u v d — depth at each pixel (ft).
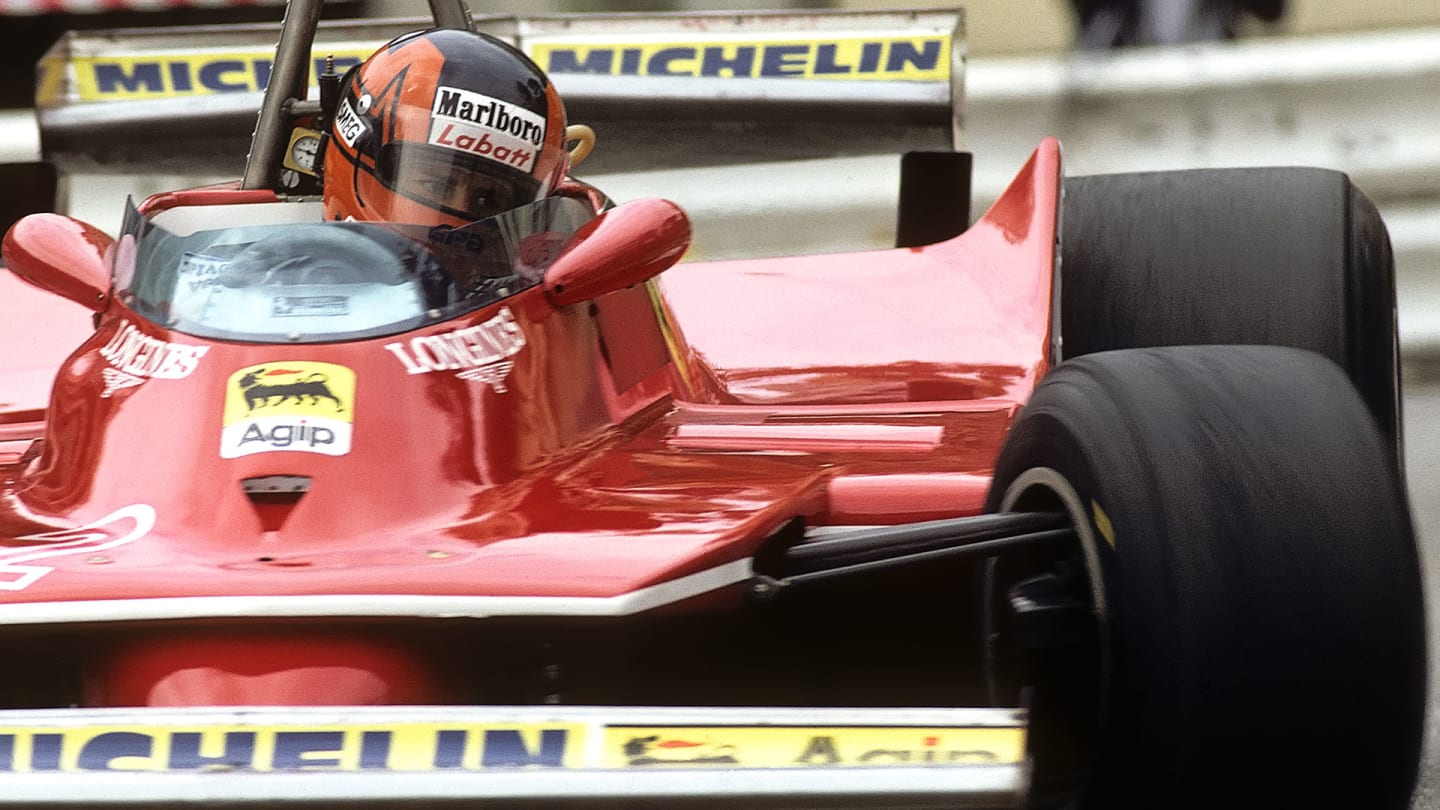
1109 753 32.81
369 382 40.04
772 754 31.68
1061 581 34.50
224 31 71.77
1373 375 57.21
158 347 41.78
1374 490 33.65
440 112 46.39
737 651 42.86
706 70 71.56
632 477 40.70
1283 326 57.00
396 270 42.27
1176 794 32.27
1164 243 59.36
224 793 30.68
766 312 63.05
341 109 48.32
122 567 35.22
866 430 46.34
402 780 30.86
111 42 71.61
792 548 36.81
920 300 62.64
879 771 31.60
